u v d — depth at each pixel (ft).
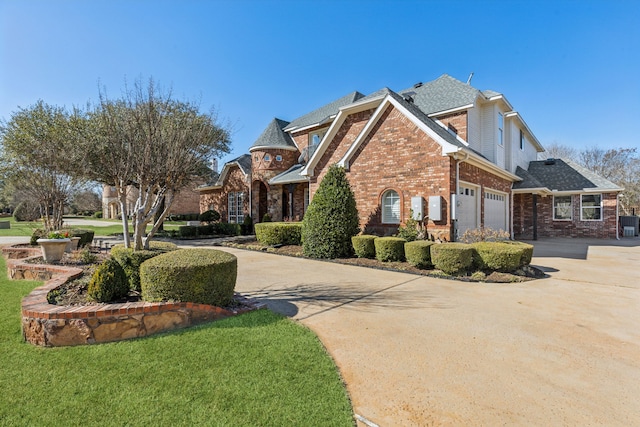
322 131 66.64
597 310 18.48
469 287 23.82
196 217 119.75
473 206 42.91
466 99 46.75
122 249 22.81
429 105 50.47
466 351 13.10
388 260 33.06
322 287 23.71
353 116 48.65
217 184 83.35
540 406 9.52
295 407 9.16
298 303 19.66
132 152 24.00
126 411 8.85
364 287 23.72
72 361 11.69
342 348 13.28
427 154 36.17
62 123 53.98
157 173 24.40
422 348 13.34
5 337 13.80
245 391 9.89
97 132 43.42
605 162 123.34
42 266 25.12
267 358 12.07
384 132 39.93
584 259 37.68
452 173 35.14
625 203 109.40
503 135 56.39
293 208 68.44
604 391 10.34
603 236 63.72
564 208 67.62
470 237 34.73
